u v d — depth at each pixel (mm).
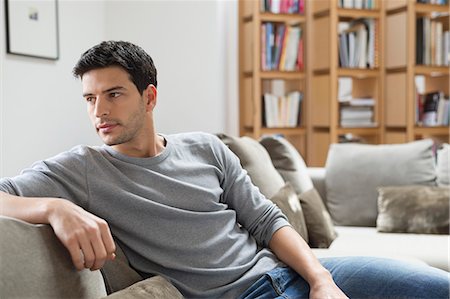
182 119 4703
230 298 1779
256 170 2748
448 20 5324
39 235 1375
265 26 5004
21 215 1440
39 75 3646
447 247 3119
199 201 1835
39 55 3600
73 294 1408
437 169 3918
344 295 1723
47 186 1611
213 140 2020
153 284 1536
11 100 3377
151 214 1741
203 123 4770
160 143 1892
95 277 1525
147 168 1796
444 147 3990
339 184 3859
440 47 5301
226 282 1789
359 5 5191
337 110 5055
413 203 3586
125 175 1747
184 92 4703
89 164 1702
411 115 5133
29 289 1278
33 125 3590
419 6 5176
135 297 1428
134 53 1740
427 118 5293
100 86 1690
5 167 3324
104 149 1800
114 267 1651
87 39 4250
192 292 1724
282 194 2783
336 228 3709
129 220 1714
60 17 3895
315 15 5219
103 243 1423
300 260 1847
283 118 5117
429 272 1794
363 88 5398
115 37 4531
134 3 4582
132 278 1677
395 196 3639
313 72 5199
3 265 1240
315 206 3119
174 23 4672
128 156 1782
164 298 1506
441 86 5402
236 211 2012
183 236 1770
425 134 5352
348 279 1835
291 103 5141
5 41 3311
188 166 1878
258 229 1977
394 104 5242
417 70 5164
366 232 3584
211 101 4789
